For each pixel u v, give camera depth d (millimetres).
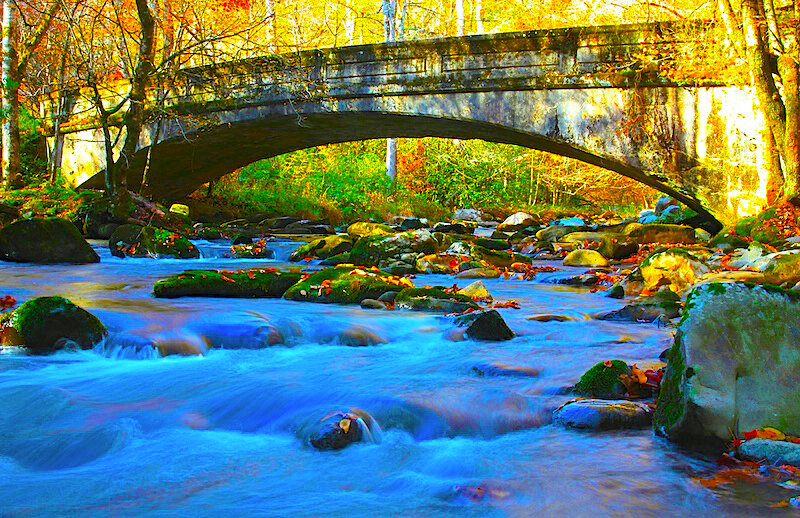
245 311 6121
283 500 2547
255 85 18234
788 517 2332
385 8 30812
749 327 3152
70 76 21875
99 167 21562
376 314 6348
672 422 3070
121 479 2764
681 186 14336
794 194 12539
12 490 2664
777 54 13211
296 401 3674
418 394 3729
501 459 2934
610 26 14516
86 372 4355
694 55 13945
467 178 36312
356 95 17016
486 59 15656
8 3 19672
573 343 5184
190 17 19547
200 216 23297
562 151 16500
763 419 2980
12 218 16109
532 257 13359
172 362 4672
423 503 2510
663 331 5656
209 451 3078
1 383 4051
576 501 2492
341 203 27453
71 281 9000
